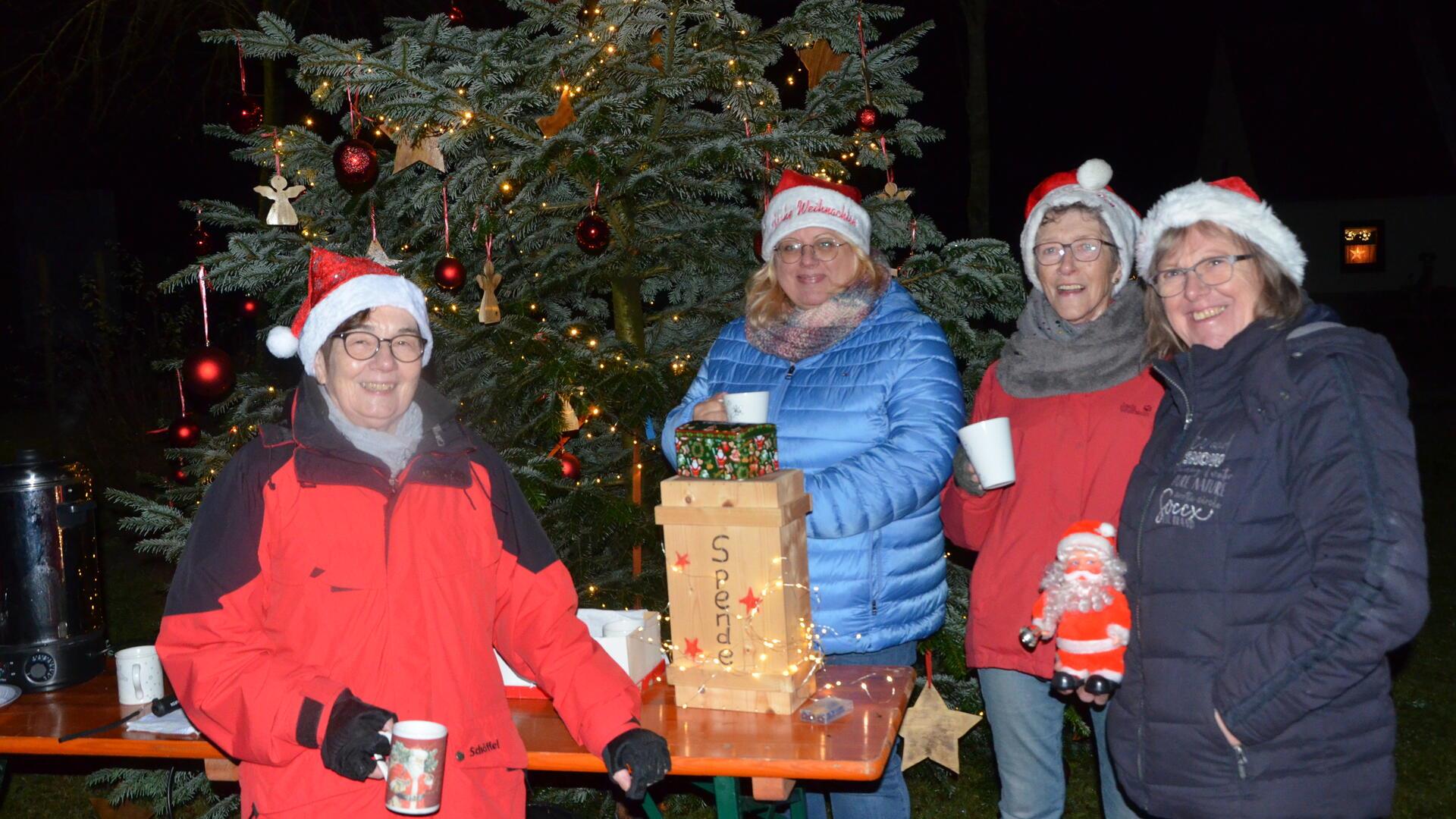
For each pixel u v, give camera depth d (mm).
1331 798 1931
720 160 3244
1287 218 24281
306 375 2207
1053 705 2682
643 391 3477
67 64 8125
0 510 2932
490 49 3279
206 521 2053
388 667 2047
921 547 2775
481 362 3959
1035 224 2648
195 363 3525
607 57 3412
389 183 3961
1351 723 1927
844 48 3775
